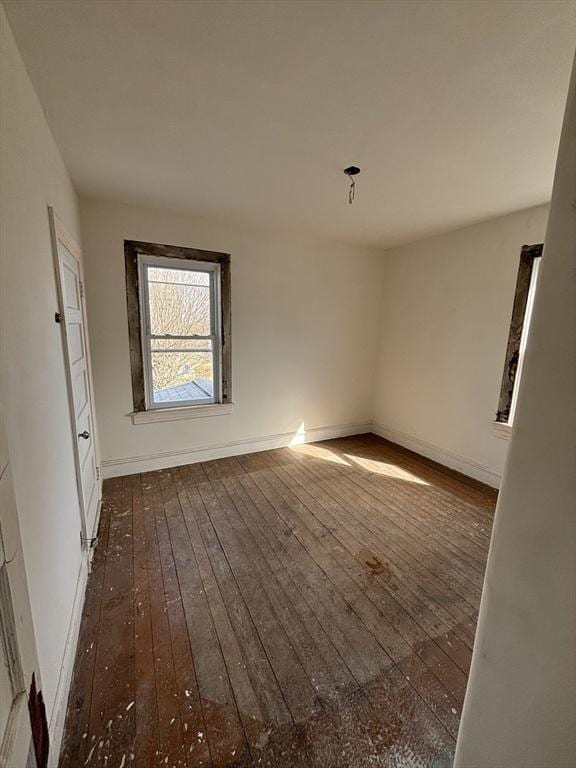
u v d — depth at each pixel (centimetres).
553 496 47
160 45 119
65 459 160
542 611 49
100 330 289
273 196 257
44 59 124
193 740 118
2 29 105
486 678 59
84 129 169
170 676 139
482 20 107
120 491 291
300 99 148
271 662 146
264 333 366
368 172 214
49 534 125
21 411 104
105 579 192
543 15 105
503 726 56
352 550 221
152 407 327
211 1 103
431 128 167
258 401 378
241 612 171
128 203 277
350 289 408
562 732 47
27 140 127
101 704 128
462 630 164
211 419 355
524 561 51
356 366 435
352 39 116
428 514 265
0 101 102
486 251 306
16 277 108
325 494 294
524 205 265
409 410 401
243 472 334
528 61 123
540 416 48
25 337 113
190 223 307
